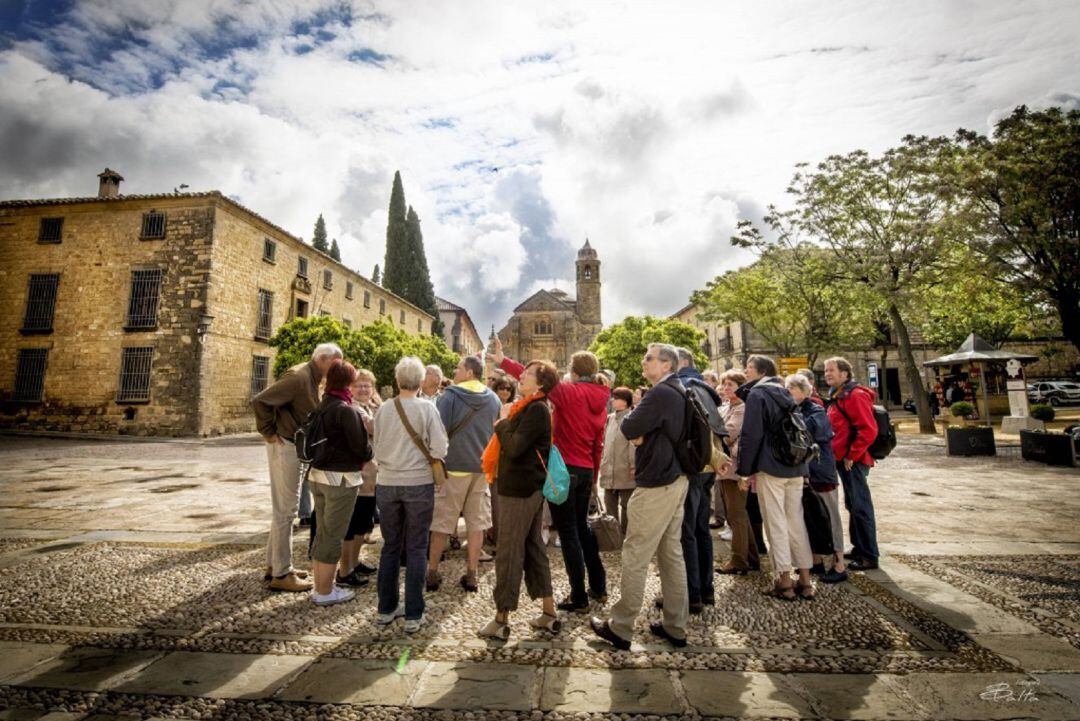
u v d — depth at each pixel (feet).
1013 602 12.00
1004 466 35.14
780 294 72.54
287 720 7.42
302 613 11.37
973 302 59.72
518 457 10.45
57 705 7.71
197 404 64.59
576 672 8.86
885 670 8.91
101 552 15.92
